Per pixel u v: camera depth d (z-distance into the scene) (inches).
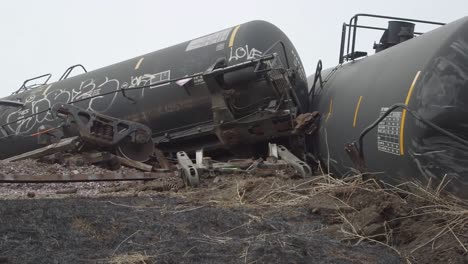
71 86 545.0
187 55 475.5
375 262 187.0
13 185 361.7
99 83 520.4
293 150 421.4
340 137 359.3
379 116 297.9
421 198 243.9
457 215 219.0
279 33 466.0
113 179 369.7
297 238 198.1
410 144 264.7
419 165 261.3
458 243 199.0
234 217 235.3
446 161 255.3
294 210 261.3
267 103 423.2
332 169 383.6
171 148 479.8
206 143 462.0
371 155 301.4
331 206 253.4
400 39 420.2
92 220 207.5
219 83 422.0
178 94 465.1
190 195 316.2
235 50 448.5
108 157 426.0
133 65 510.9
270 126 411.5
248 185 313.9
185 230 208.8
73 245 181.2
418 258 196.5
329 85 423.2
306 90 465.7
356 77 365.4
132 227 205.8
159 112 476.7
